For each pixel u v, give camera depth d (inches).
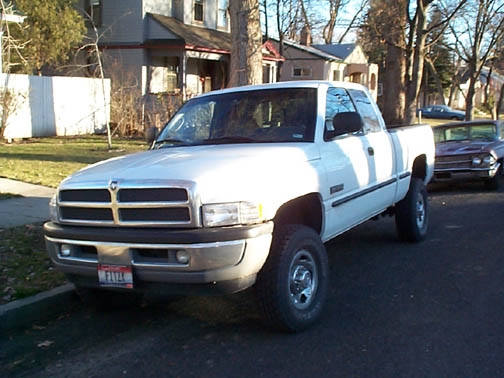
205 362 170.7
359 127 214.8
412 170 326.6
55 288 219.6
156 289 171.6
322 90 230.4
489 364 165.5
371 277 253.9
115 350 181.5
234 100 237.5
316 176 199.2
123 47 965.2
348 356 172.2
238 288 169.2
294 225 191.9
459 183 557.6
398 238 317.4
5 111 720.3
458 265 270.1
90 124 843.4
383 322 199.2
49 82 783.7
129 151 629.9
